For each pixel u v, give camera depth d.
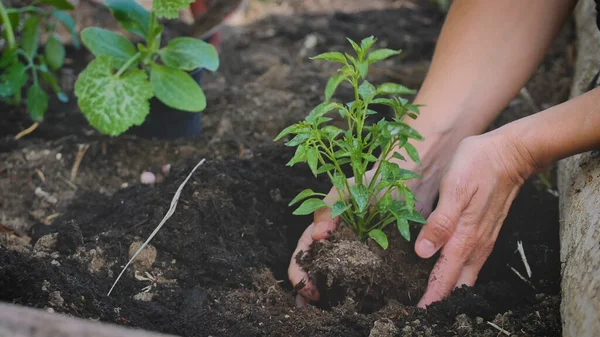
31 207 1.18
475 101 1.09
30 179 1.21
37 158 1.23
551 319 0.98
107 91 1.16
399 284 1.04
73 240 1.08
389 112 1.30
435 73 1.10
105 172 1.23
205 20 1.28
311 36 1.52
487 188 1.01
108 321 0.99
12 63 1.25
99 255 1.08
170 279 1.07
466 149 1.01
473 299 1.01
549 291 1.05
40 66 1.25
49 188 1.20
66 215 1.16
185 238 1.09
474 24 1.09
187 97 1.17
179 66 1.19
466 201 1.01
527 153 1.00
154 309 1.02
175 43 1.19
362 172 1.01
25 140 1.26
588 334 0.89
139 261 1.07
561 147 0.99
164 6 1.17
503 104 1.10
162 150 1.25
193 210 1.12
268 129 1.29
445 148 1.09
